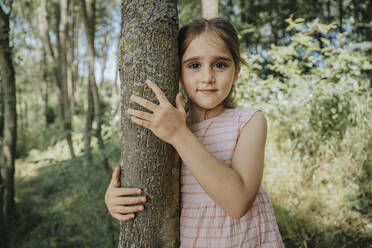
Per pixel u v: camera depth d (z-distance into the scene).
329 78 3.27
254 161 0.86
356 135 3.09
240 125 0.94
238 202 0.77
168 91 0.88
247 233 0.91
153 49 0.87
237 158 0.88
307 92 3.17
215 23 0.93
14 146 3.42
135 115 0.81
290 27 3.45
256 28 5.10
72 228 3.15
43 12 6.38
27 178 5.71
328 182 3.02
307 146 3.24
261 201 1.01
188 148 0.77
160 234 0.93
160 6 0.88
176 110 0.80
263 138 0.91
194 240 0.93
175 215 0.97
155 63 0.87
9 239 3.17
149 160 0.89
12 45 3.12
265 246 0.94
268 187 2.98
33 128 12.46
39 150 8.53
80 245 2.82
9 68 3.16
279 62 3.60
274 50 3.47
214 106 0.92
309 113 3.17
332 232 2.34
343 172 3.03
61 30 7.15
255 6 5.38
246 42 4.84
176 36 0.92
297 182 3.00
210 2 2.87
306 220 2.52
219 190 0.75
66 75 7.29
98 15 10.96
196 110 1.04
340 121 3.17
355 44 3.77
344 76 3.15
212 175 0.75
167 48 0.88
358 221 2.52
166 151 0.91
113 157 2.94
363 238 2.33
